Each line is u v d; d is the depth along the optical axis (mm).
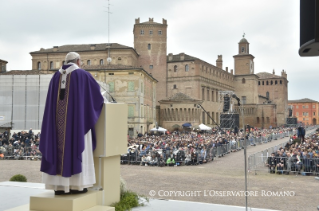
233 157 37469
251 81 137250
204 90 107625
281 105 163375
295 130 79438
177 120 90188
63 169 5891
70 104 6051
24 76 55875
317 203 14953
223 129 70750
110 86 66625
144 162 30859
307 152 26141
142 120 69500
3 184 11461
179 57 108375
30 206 6066
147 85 76688
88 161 6246
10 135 50969
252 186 19453
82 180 6047
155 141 43625
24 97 55812
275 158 25312
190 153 31438
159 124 94125
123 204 7430
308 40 4574
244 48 143000
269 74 170000
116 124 7109
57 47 93312
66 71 6191
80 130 5957
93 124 6172
